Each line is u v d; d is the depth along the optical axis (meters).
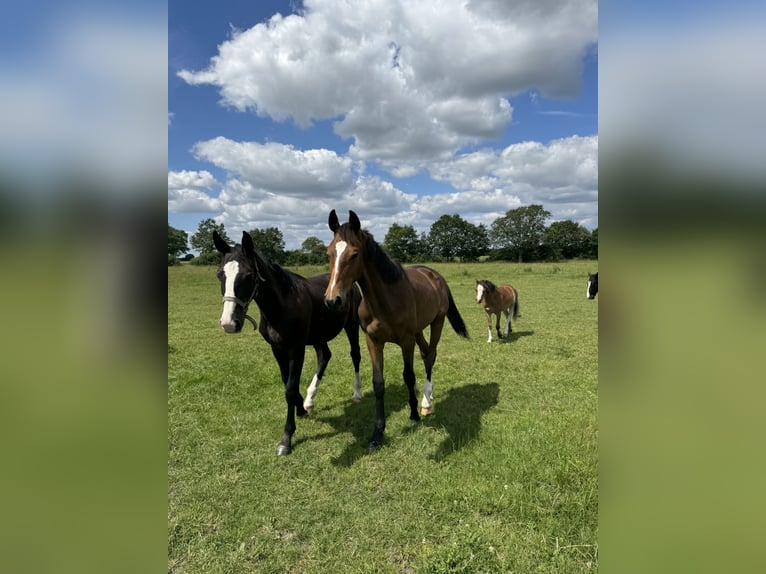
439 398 4.61
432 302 4.20
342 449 3.47
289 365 3.82
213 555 2.32
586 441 3.15
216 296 15.38
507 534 2.34
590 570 2.07
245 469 3.18
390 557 2.29
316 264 33.06
